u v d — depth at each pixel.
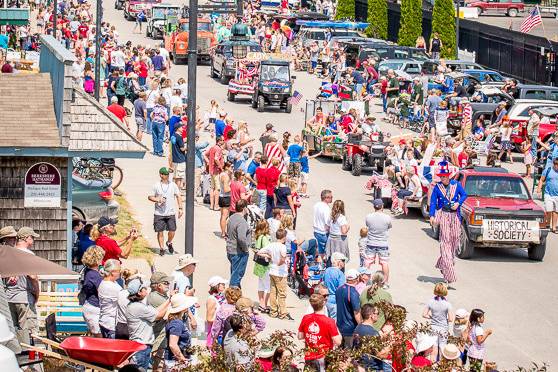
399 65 81.25
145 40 105.81
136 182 50.84
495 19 127.69
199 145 49.09
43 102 34.69
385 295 28.69
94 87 66.00
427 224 47.75
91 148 33.44
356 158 55.84
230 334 23.78
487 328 34.94
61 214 33.75
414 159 48.69
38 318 28.22
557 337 34.41
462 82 73.81
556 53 84.81
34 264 23.12
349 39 91.94
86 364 21.36
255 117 72.12
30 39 82.69
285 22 107.69
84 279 26.77
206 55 94.38
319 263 36.34
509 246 42.66
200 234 42.94
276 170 42.28
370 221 36.94
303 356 27.91
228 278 37.38
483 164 59.97
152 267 33.97
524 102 62.97
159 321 25.81
